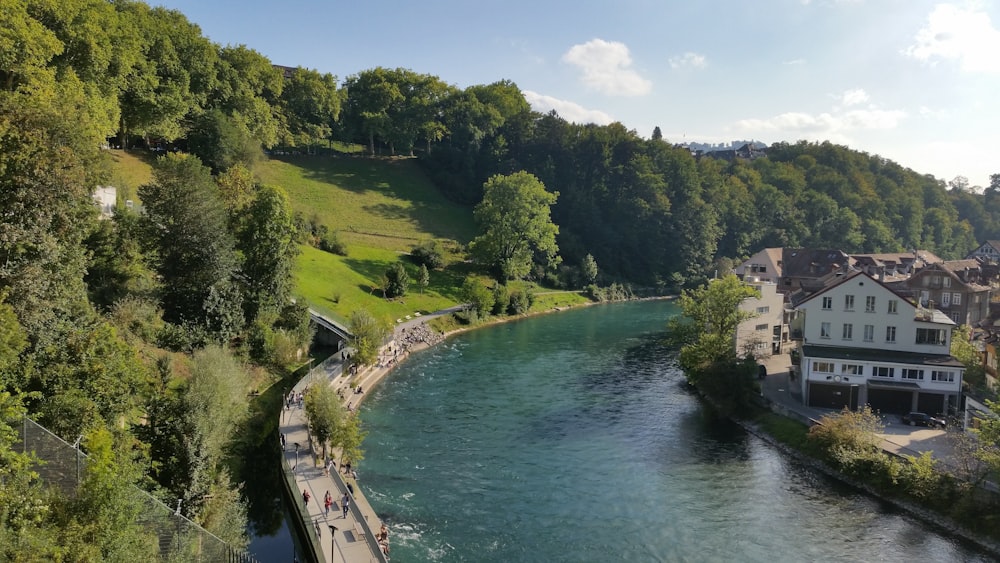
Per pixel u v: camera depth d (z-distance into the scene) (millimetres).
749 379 64500
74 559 21078
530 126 192500
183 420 35375
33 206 37719
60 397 30250
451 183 176500
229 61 142875
